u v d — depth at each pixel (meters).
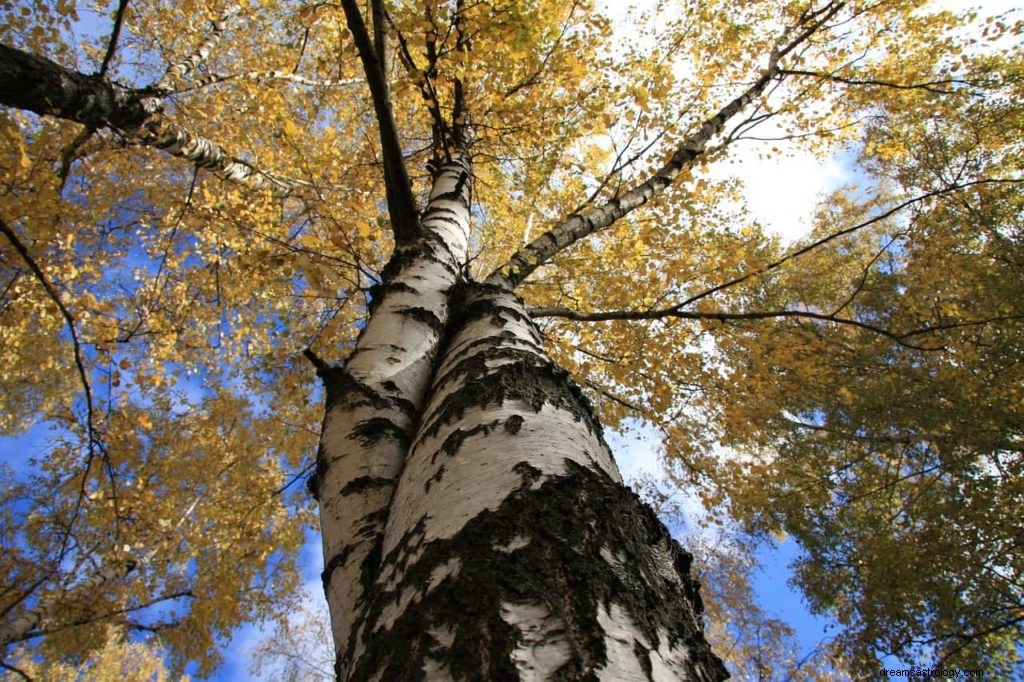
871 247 11.48
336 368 1.85
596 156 6.05
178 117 4.97
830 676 10.88
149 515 5.27
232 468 6.12
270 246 3.69
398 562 1.01
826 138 5.48
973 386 7.02
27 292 3.81
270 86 5.08
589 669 0.72
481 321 2.00
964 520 7.31
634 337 4.37
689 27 5.26
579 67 3.79
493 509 0.98
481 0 2.80
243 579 5.59
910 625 7.59
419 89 3.31
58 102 2.63
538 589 0.81
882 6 5.14
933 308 7.48
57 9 4.26
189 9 5.58
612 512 1.00
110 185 5.48
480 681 0.71
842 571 8.46
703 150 4.18
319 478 1.53
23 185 3.19
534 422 1.26
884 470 9.30
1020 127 6.95
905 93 5.51
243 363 5.75
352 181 4.75
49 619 5.03
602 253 4.72
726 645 11.22
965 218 8.30
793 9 5.29
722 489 4.98
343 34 2.98
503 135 4.41
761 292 9.38
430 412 1.48
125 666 14.08
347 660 0.94
